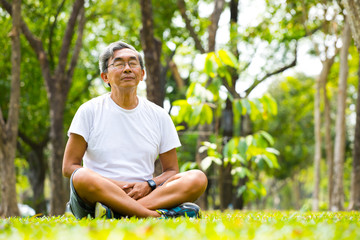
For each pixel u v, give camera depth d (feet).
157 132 12.35
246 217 11.12
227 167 27.25
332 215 12.73
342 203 34.65
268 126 72.18
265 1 40.55
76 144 11.64
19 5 25.79
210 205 62.90
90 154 11.76
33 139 53.01
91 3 40.65
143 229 5.95
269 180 114.83
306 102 72.13
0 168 25.39
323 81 37.99
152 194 11.00
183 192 11.02
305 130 74.28
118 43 12.13
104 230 6.00
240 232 6.21
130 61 11.85
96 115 11.79
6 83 43.86
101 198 10.36
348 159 74.64
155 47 26.96
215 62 21.47
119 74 11.72
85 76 51.29
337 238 5.66
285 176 78.89
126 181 11.54
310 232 6.03
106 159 11.59
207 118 22.24
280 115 71.26
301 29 42.47
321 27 39.83
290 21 40.73
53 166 32.24
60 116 32.71
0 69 42.93
